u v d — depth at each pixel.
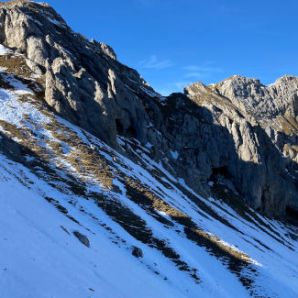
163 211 58.28
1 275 21.12
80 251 32.06
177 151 117.56
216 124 134.62
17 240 25.70
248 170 128.00
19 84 77.81
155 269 42.34
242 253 53.38
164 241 49.25
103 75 103.44
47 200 44.06
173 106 137.75
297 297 46.47
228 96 176.62
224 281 46.53
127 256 41.16
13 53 88.38
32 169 52.59
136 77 145.62
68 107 76.88
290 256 84.50
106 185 56.25
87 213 47.59
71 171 56.50
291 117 185.88
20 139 59.59
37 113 69.44
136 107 103.31
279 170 140.12
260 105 181.00
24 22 92.81
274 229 114.88
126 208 52.97
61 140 64.06
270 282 48.22
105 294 26.75
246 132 133.12
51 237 30.48
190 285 42.69
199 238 54.62
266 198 130.00
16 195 34.66
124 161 73.38
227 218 90.12
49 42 92.00
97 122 79.94
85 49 107.50
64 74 79.31
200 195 102.75
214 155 127.31
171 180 91.12
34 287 21.89
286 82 194.12
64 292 23.28
